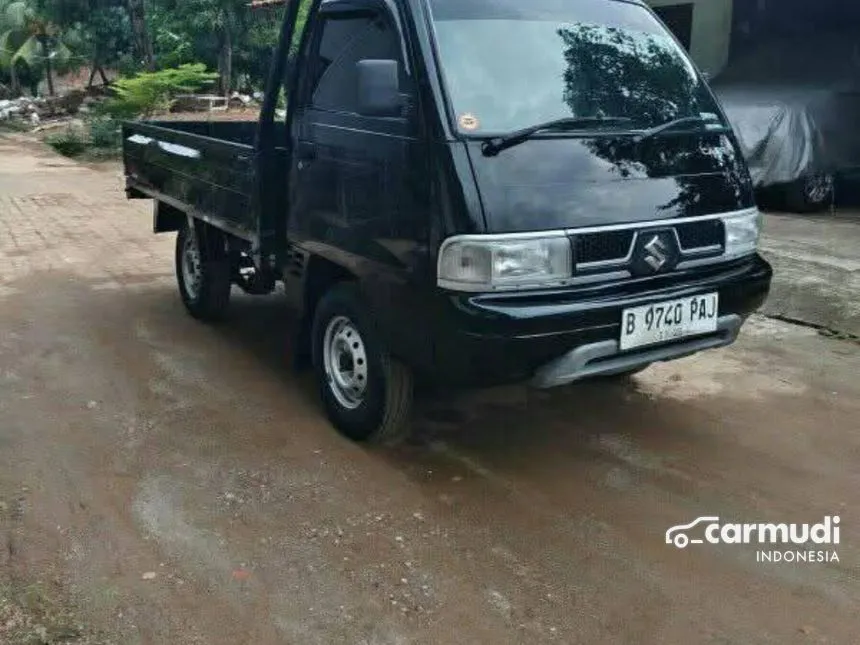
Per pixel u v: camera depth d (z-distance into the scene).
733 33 12.03
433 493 3.77
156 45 23.89
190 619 2.93
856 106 10.40
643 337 3.61
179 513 3.58
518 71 3.77
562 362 3.47
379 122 3.74
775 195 10.43
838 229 9.09
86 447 4.17
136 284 7.24
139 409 4.62
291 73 4.43
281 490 3.77
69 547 3.33
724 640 2.87
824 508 3.70
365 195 3.83
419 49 3.61
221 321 6.16
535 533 3.47
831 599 3.10
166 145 6.16
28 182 13.31
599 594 3.10
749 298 4.01
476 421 4.52
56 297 6.78
